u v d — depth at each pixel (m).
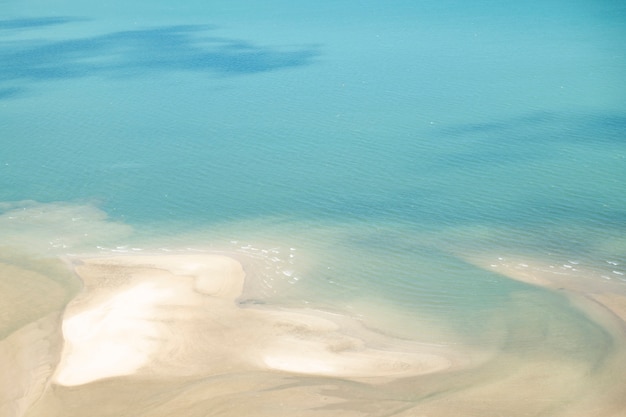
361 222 51.41
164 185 58.47
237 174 60.19
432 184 56.97
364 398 32.62
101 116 75.50
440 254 46.78
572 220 50.38
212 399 32.88
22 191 57.91
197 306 40.88
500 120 69.50
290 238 49.38
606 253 46.06
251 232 50.38
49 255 47.34
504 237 48.59
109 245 48.81
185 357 36.34
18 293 42.69
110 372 35.25
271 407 32.12
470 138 65.56
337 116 72.56
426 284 43.34
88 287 43.19
